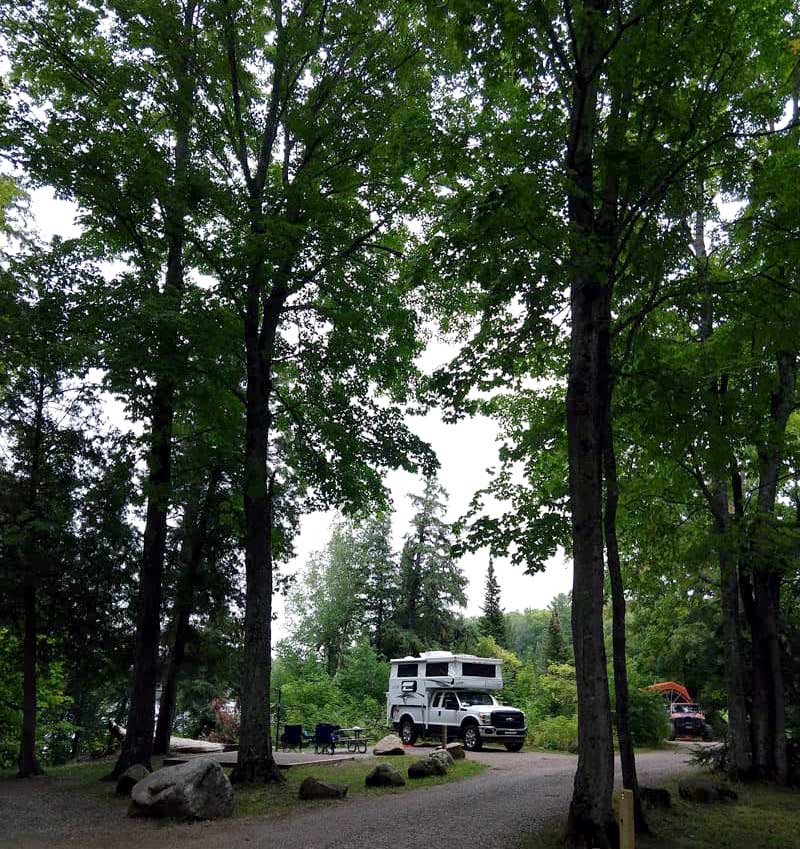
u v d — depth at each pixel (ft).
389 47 56.03
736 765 55.88
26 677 66.64
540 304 36.94
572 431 36.24
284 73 58.75
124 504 67.51
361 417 60.59
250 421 55.57
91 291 52.70
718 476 51.85
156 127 60.18
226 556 77.97
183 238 53.52
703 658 80.28
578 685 33.14
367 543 173.17
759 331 38.75
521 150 36.11
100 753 92.07
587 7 34.40
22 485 66.33
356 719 117.80
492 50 34.96
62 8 52.16
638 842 32.65
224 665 80.18
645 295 44.57
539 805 41.52
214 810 40.01
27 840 34.14
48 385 68.23
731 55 38.81
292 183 50.65
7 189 70.64
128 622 70.23
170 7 53.83
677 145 38.63
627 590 69.26
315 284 57.93
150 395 53.26
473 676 89.30
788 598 65.67
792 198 37.37
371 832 34.19
